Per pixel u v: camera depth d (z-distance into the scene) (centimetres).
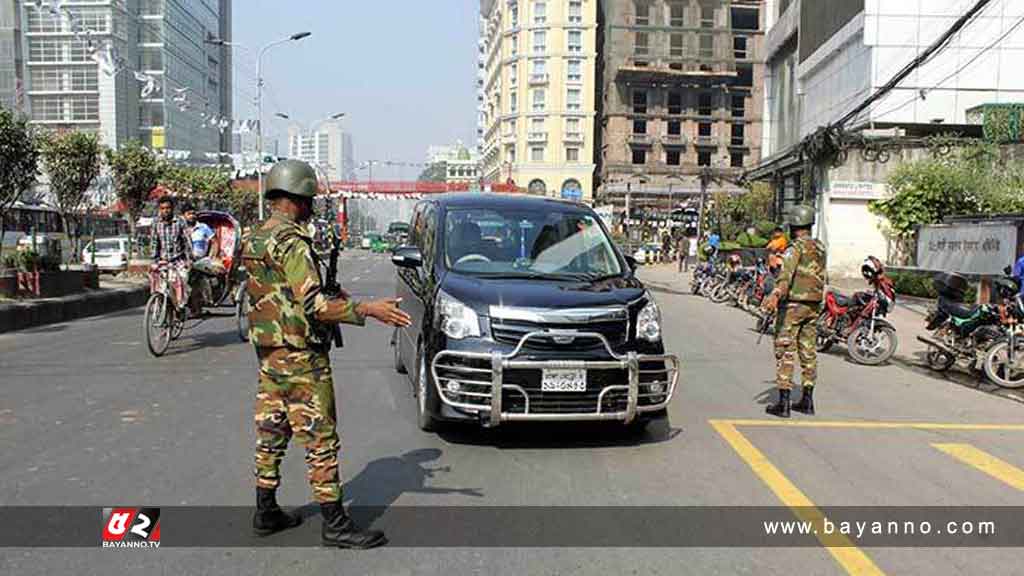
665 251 4531
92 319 1420
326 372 420
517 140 8362
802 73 3456
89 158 2055
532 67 8231
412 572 394
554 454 602
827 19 3147
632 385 591
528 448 616
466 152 13150
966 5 2686
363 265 3797
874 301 1104
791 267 743
